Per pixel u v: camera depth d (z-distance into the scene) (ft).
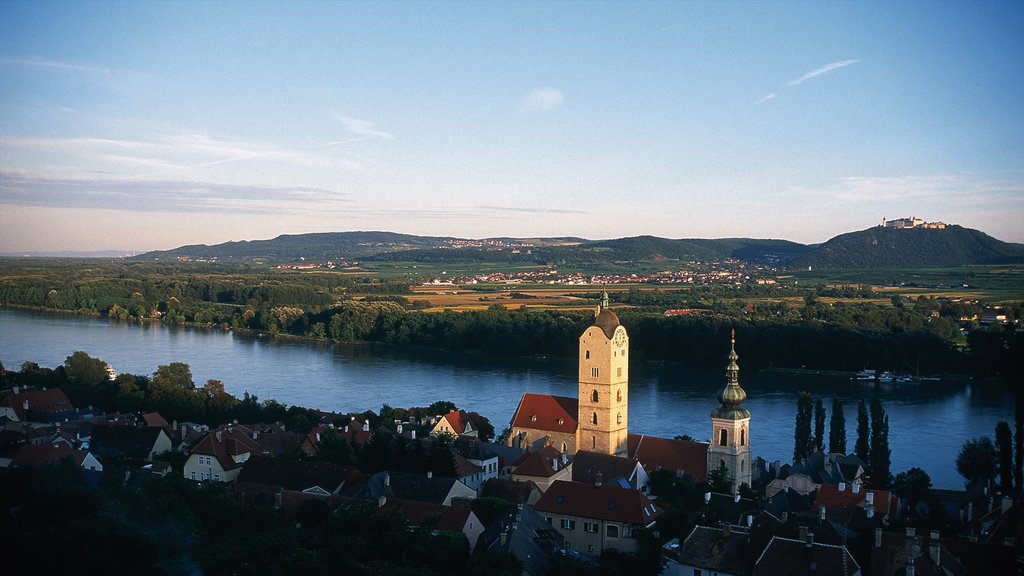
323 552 422.00
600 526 522.06
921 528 531.50
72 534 408.87
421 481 570.46
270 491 564.30
